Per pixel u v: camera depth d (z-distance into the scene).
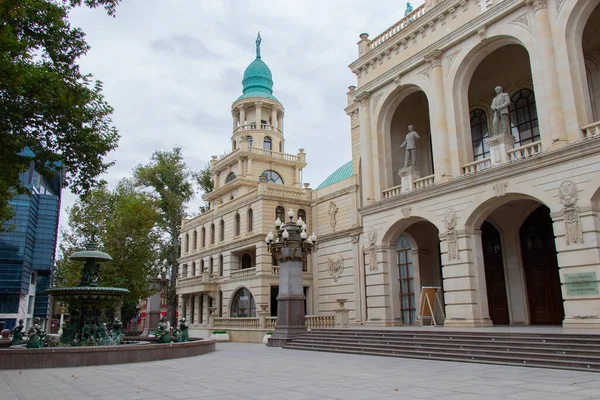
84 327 20.69
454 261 21.14
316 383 10.68
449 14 23.42
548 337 14.41
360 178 36.47
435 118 23.19
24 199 59.16
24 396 9.44
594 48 22.38
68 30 16.23
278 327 24.27
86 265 21.83
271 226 40.22
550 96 18.53
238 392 9.55
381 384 10.33
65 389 10.36
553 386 9.59
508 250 25.00
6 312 56.22
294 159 51.47
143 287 39.75
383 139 26.88
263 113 54.03
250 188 47.69
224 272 44.72
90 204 41.44
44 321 68.19
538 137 24.16
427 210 22.78
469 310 20.22
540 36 19.14
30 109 14.52
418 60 24.39
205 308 46.72
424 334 18.22
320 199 40.72
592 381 10.20
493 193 19.92
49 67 15.45
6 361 14.85
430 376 11.53
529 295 24.05
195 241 52.34
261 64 55.56
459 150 22.23
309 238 24.89
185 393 9.52
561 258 17.41
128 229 39.34
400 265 30.58
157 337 20.44
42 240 66.31
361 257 35.03
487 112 26.89
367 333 20.62
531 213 24.38
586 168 17.02
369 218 26.12
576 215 17.09
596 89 22.39
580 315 16.58
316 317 25.28
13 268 57.00
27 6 14.15
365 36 28.53
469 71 22.86
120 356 16.48
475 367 13.37
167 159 54.97
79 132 15.80
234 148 52.28
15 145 14.91
